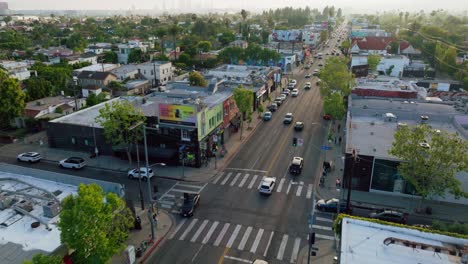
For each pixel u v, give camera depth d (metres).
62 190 33.59
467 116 51.94
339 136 59.69
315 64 138.38
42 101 70.88
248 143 57.28
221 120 55.38
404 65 102.19
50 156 52.75
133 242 32.25
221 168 47.94
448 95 77.94
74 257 24.67
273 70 92.12
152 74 99.00
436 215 37.22
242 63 115.56
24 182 34.09
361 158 41.28
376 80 78.12
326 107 59.75
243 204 38.81
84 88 81.12
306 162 49.78
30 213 29.09
